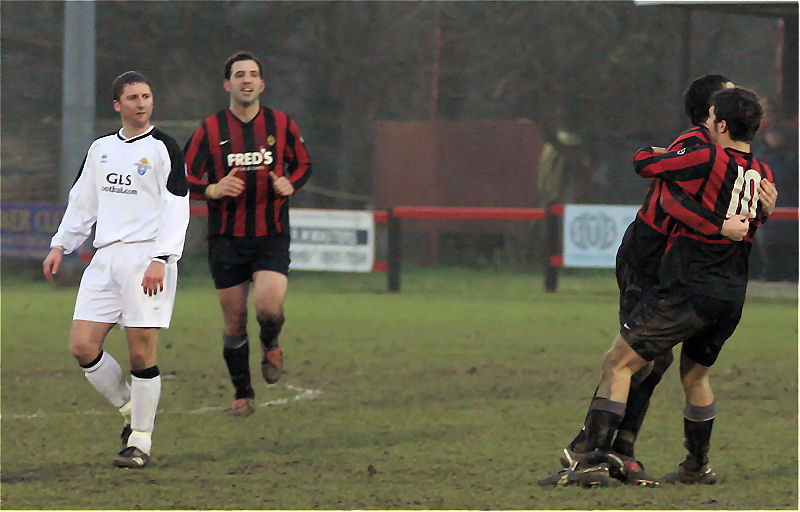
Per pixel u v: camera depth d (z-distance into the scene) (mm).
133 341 22406
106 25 90312
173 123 90688
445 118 96188
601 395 20219
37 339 44719
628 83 90125
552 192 89250
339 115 95938
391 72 95688
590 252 65500
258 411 29344
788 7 74000
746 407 30156
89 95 72062
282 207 28594
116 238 22406
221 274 28547
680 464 21281
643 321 19797
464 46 92438
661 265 19781
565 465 21047
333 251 66188
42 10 93188
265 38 93500
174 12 89500
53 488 20406
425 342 44125
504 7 90875
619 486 20672
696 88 20391
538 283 73875
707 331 20047
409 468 22250
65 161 72000
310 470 22062
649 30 89438
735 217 19156
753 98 19359
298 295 64000
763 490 20438
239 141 27984
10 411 29250
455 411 29328
